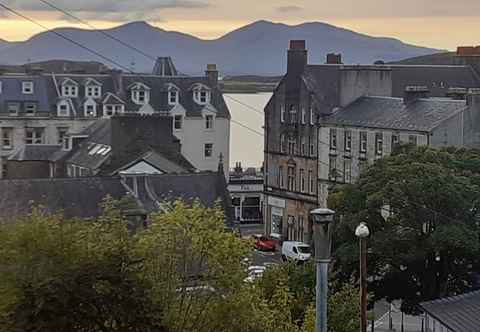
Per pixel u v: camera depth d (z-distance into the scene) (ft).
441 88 413.80
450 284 231.50
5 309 88.33
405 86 401.90
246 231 422.00
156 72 529.04
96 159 311.06
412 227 227.20
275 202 404.36
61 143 431.84
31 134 453.58
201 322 114.52
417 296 232.94
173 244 116.06
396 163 244.83
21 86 455.63
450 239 220.02
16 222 101.14
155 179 234.79
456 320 168.66
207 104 467.93
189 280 117.08
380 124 349.20
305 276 175.11
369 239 227.61
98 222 110.63
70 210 219.41
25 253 92.94
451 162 251.39
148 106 458.91
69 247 93.91
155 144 304.50
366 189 236.22
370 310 222.48
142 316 92.43
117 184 229.66
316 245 77.30
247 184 458.91
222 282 117.60
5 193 219.20
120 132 303.89
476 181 244.22
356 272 228.43
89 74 478.59
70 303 89.20
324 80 391.24
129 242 102.94
